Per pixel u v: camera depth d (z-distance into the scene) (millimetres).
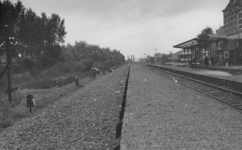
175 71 39000
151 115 8805
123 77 31422
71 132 7480
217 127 6875
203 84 19547
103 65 57562
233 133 6262
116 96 14859
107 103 12508
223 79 18641
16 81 24703
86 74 36062
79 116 9711
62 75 32812
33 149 6078
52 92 17734
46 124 8664
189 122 7547
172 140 5801
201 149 5152
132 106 10898
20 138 7109
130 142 5789
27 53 41531
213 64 44875
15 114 10812
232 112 8930
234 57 42219
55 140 6715
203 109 9594
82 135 7117
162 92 15266
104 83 24266
